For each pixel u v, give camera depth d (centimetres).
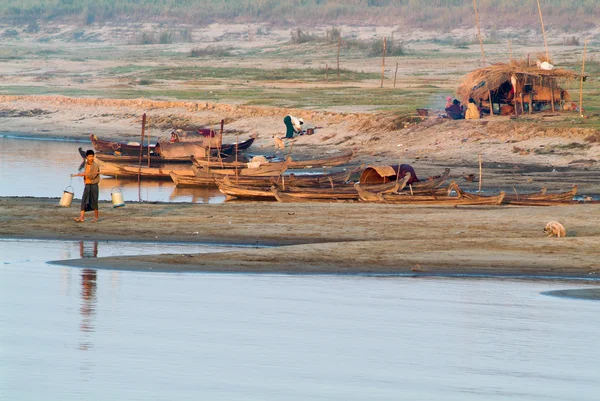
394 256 8862
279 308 6612
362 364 5062
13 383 4469
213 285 7494
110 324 5850
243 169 17638
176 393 4394
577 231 10250
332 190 13538
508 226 10531
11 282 7344
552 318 6431
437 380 4778
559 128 19712
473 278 8162
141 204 11944
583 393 4597
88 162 10519
